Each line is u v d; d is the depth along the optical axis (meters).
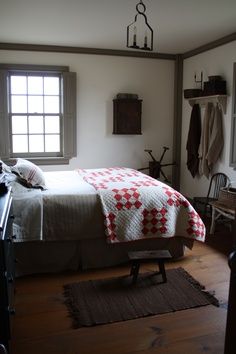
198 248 3.64
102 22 3.80
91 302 2.55
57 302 2.57
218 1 3.15
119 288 2.78
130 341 2.12
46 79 5.02
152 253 2.91
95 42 4.75
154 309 2.46
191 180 5.36
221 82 4.36
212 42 4.62
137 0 3.11
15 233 2.80
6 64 4.73
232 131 4.28
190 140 5.08
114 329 2.24
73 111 5.07
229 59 4.34
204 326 2.28
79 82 5.11
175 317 2.38
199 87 5.03
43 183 3.14
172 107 5.62
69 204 2.96
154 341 2.12
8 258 1.84
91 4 3.23
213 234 4.08
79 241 3.09
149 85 5.45
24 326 2.27
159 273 3.05
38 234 2.87
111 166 5.43
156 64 5.43
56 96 5.09
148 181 3.46
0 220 1.63
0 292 1.57
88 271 3.11
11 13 3.50
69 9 3.38
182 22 3.79
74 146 5.16
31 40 4.62
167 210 3.11
